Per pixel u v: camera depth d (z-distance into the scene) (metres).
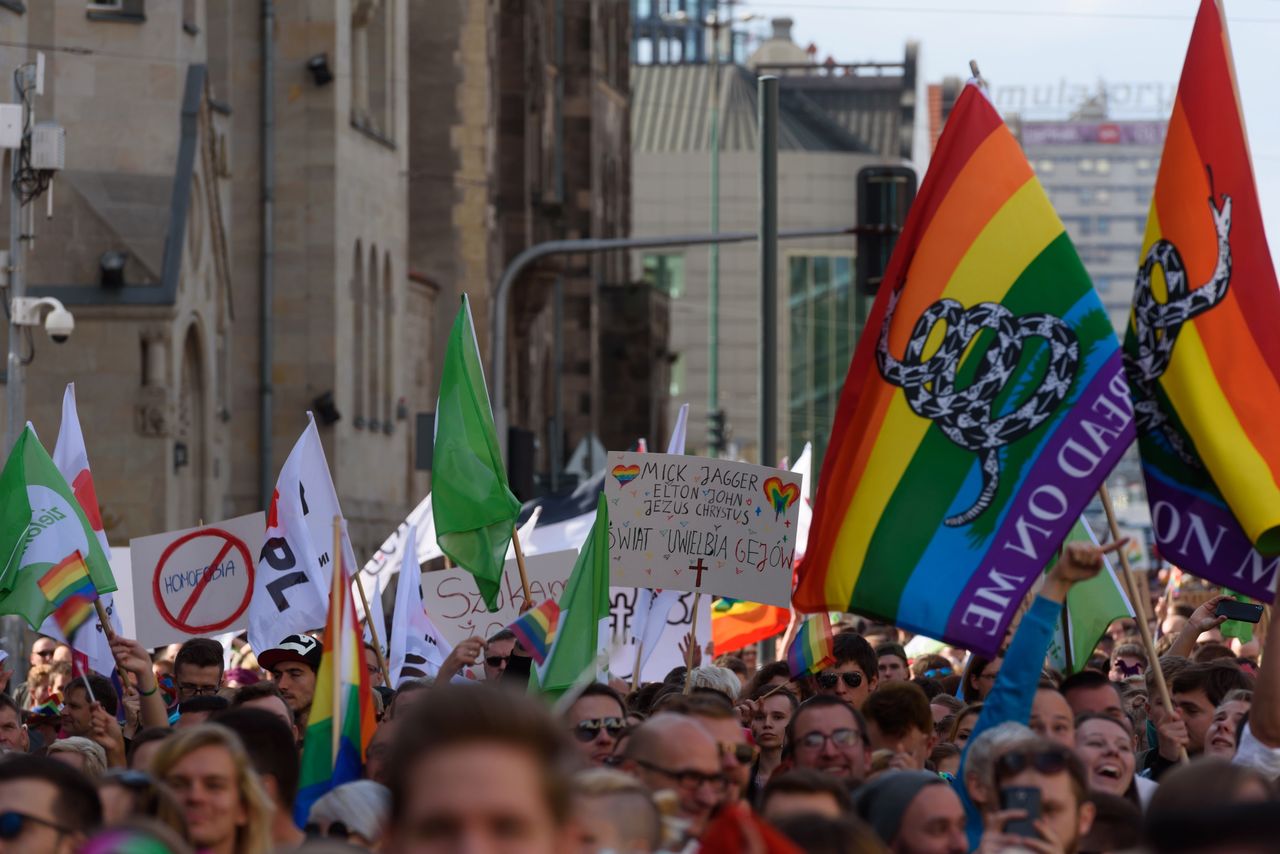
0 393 56.50
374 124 85.31
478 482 24.59
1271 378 19.34
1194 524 19.39
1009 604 18.64
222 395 69.75
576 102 136.00
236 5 76.62
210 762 12.95
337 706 16.55
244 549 28.33
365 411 82.19
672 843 11.97
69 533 24.48
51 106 63.28
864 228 44.09
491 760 7.39
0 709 22.56
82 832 12.30
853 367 19.81
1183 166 19.70
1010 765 13.45
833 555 19.34
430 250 100.44
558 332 124.75
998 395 19.11
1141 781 17.78
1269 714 16.58
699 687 23.94
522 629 20.22
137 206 62.88
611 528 25.67
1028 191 19.45
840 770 16.94
